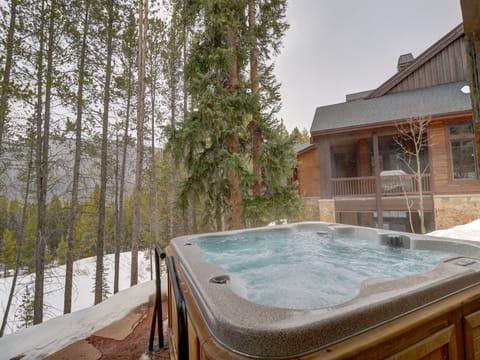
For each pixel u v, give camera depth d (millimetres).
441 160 7340
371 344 1035
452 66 8258
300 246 4016
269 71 6395
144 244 12867
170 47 10297
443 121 7344
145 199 12773
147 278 11461
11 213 7785
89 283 10562
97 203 8680
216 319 1131
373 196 8328
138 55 8062
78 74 6934
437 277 1519
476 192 6887
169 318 2504
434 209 7371
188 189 5824
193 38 5918
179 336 1386
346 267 3064
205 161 5695
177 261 2441
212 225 6391
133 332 2797
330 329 1021
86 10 7066
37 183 6652
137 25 8445
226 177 5988
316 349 972
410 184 7988
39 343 2592
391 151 9672
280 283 2662
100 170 8570
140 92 7797
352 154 10492
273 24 6281
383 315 1170
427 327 1230
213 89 5480
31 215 7832
